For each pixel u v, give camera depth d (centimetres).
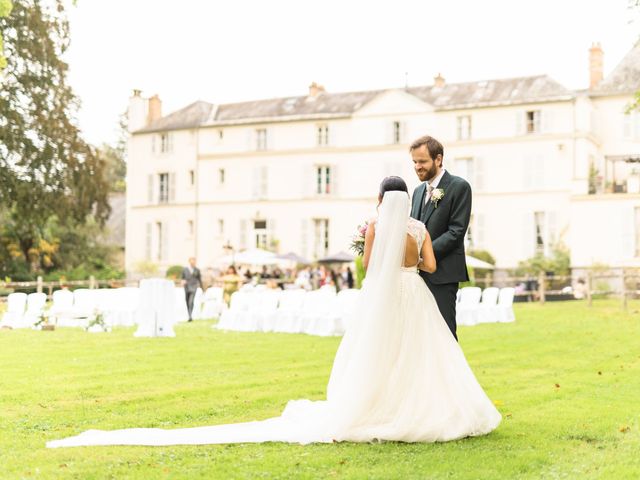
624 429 661
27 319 1928
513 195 4216
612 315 2238
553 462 556
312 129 4669
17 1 3444
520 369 1098
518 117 4219
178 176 4988
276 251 4666
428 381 633
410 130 4450
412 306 643
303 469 532
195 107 5072
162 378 984
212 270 4788
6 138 3491
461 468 534
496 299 2142
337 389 647
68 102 3706
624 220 3734
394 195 649
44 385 912
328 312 1745
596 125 4275
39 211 3681
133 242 5100
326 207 4631
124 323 2044
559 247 4025
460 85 4531
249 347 1424
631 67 4319
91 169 3828
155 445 607
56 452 580
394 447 599
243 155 4822
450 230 676
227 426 663
